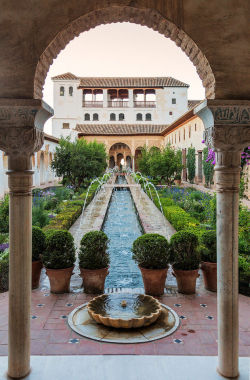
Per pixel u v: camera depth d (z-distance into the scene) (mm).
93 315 4016
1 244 7117
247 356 3365
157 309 4184
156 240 5035
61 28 2779
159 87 42094
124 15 3012
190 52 3086
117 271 6582
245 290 5082
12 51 2779
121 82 42344
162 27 3074
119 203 17078
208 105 2844
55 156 20000
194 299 4867
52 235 5082
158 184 26359
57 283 5027
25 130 2799
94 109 41906
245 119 2889
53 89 41719
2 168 17141
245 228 6621
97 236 5117
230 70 2871
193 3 2850
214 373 3002
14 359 2887
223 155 2965
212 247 5164
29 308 2957
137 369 3062
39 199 14164
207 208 10070
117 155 48781
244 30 2855
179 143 30203
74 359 3213
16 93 2793
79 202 13594
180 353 3443
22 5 2770
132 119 42094
